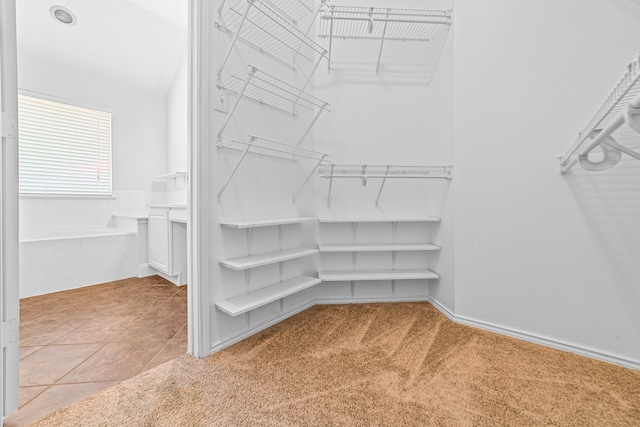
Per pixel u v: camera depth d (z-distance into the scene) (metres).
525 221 1.77
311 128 2.36
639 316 1.47
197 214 1.53
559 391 1.27
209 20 1.54
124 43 3.33
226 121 1.60
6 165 1.07
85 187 3.49
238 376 1.36
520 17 1.76
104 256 3.00
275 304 2.02
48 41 3.02
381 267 2.48
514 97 1.79
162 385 1.29
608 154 1.37
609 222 1.53
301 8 2.22
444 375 1.38
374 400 1.20
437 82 2.32
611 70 1.50
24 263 2.53
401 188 2.48
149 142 4.02
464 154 2.01
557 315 1.67
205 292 1.56
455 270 2.04
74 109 3.38
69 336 1.80
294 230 2.24
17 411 1.12
